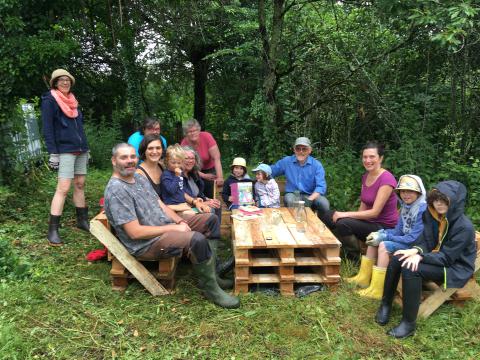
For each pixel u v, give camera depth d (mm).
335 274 3795
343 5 6848
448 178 5883
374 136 7594
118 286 3762
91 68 11805
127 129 13055
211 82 12273
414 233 3574
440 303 3422
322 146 7949
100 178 8070
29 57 5707
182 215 3992
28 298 3436
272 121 6969
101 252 4293
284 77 7531
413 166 5941
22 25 5746
